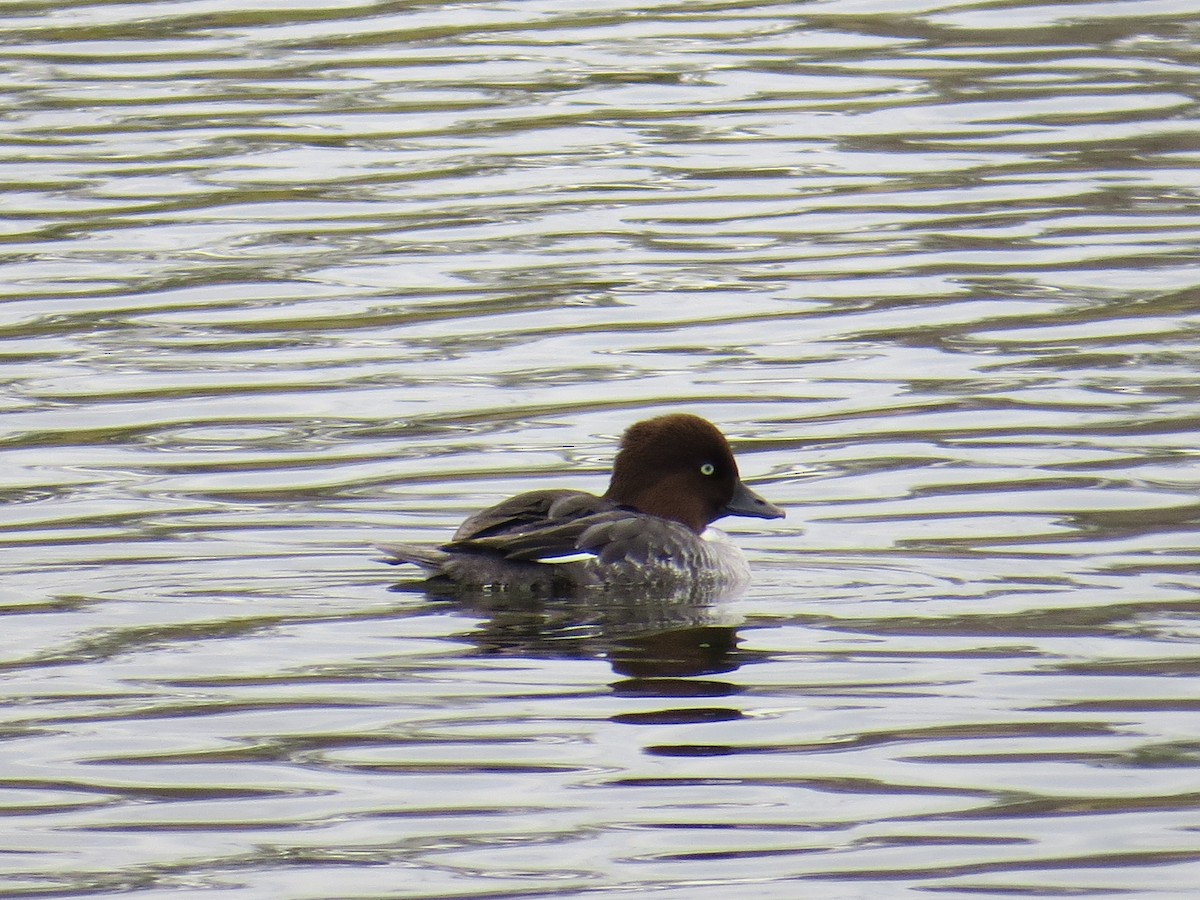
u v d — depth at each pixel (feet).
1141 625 40.06
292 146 77.77
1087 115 79.66
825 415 53.83
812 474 49.93
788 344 58.95
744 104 82.23
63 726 35.53
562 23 94.27
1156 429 51.83
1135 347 57.98
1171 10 93.25
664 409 54.44
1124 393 54.54
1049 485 48.52
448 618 40.98
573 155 76.84
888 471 49.90
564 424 53.31
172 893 29.86
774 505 46.47
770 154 76.59
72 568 43.65
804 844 31.27
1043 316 60.70
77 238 68.49
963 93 82.74
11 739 34.99
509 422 53.52
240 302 63.00
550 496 44.75
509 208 71.31
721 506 46.44
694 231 68.85
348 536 45.91
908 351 58.23
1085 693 36.81
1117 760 33.96
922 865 30.58
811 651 39.14
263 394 55.67
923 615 41.04
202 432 52.90
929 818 32.04
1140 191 71.61
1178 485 48.16
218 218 70.33
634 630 40.45
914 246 67.05
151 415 54.13
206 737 35.09
